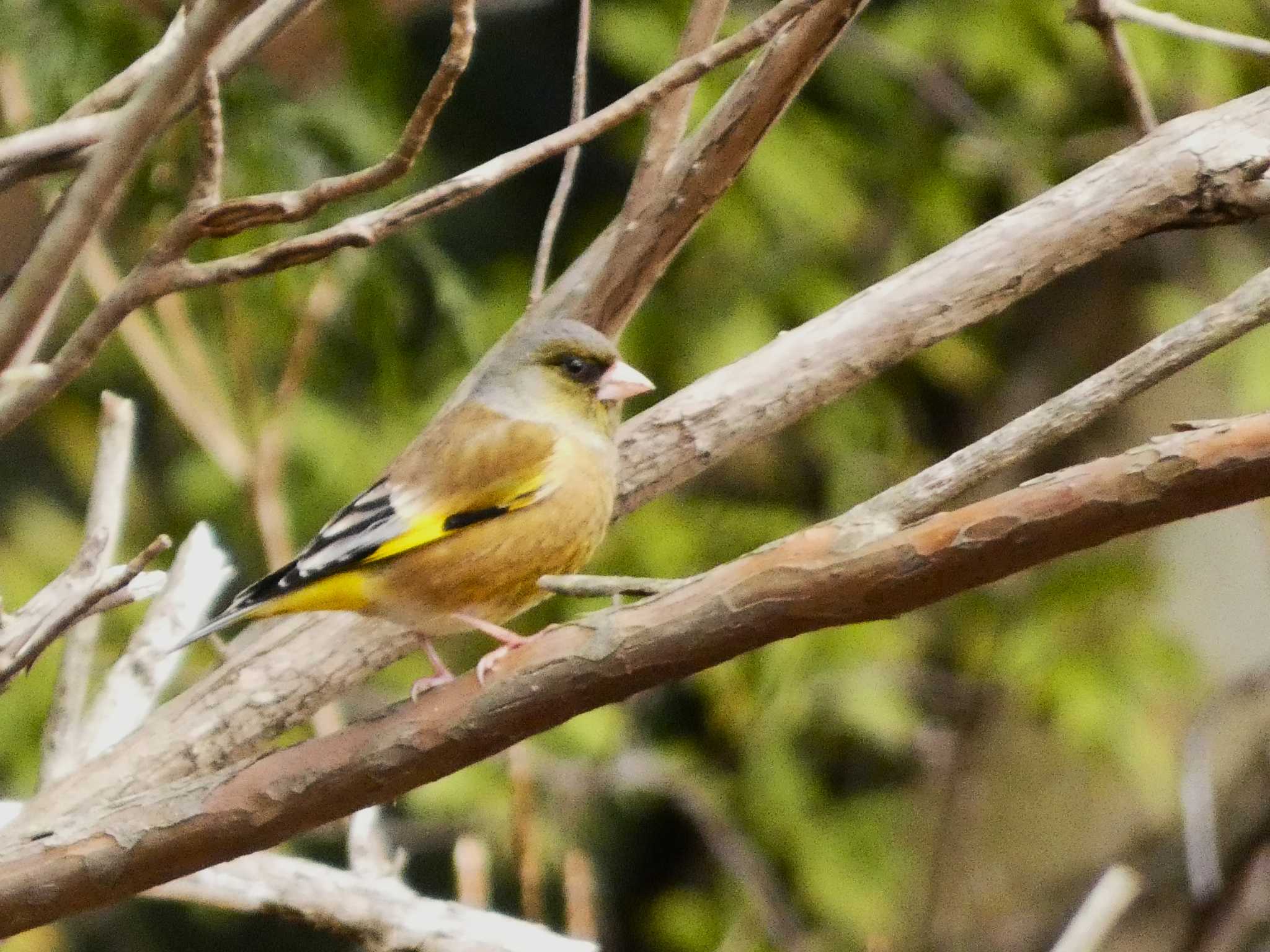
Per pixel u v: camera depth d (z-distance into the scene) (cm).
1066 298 1434
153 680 646
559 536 658
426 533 636
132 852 473
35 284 375
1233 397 1254
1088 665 1237
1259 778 1201
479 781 1219
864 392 1382
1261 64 1266
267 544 898
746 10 1305
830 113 1404
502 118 1507
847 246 1349
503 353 690
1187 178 623
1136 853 1233
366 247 397
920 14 1341
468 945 607
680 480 677
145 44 902
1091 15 650
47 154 430
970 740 1312
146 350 923
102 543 559
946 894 1278
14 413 393
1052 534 393
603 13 1309
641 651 439
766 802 1329
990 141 1333
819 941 1338
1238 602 1260
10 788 1106
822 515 1401
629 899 1523
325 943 1430
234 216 390
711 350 1280
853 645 1288
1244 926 1160
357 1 1003
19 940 1166
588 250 723
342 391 1312
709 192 623
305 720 641
